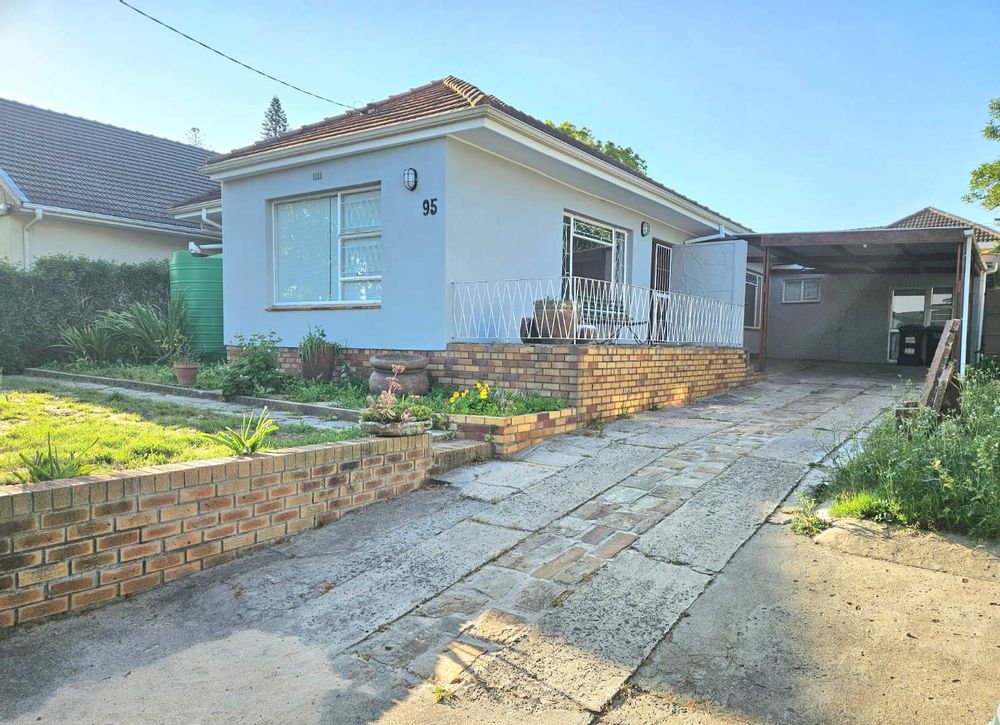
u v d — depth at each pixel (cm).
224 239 1076
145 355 1163
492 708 244
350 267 936
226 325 1081
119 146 1859
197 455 463
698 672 260
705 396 1023
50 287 1209
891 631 281
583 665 269
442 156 812
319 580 357
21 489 301
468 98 808
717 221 1339
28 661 276
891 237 1127
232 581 356
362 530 428
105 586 325
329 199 954
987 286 1794
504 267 920
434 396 772
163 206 1647
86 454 452
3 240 1385
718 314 1212
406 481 502
